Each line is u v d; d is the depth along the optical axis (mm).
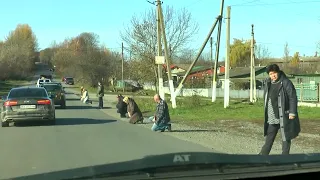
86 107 29844
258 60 93125
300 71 82438
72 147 10906
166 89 45438
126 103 19609
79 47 113312
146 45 42250
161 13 26438
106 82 77812
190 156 3848
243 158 3848
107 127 16078
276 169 3641
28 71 118438
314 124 17188
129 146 11133
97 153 9977
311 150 10828
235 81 56031
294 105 7961
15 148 10773
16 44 116062
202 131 15133
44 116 16484
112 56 80250
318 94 30312
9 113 16078
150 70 44719
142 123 17797
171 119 20125
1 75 91562
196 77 55969
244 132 14914
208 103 29438
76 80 93875
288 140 7973
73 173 3320
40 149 10586
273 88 8141
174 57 45125
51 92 27688
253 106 27422
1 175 7641
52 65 146875
